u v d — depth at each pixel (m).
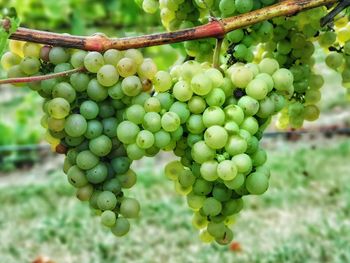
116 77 0.45
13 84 0.48
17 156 2.79
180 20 0.57
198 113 0.46
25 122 2.87
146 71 0.46
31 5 1.92
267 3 0.50
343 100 3.02
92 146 0.47
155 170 2.50
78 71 0.46
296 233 1.78
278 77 0.48
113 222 0.48
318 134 2.77
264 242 1.73
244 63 0.52
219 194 0.48
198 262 1.63
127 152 0.47
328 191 2.11
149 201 2.11
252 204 2.02
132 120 0.46
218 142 0.44
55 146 0.51
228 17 0.51
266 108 0.47
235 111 0.45
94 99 0.46
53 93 0.46
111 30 1.87
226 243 0.52
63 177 2.50
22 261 1.70
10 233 1.90
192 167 0.48
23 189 2.35
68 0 1.90
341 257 1.58
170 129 0.45
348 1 0.54
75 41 0.46
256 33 0.52
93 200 0.49
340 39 0.59
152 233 1.85
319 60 0.67
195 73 0.46
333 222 1.84
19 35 0.45
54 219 1.98
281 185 2.19
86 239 1.82
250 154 0.47
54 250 1.78
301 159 2.47
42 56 0.47
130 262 1.67
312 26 0.55
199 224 0.52
